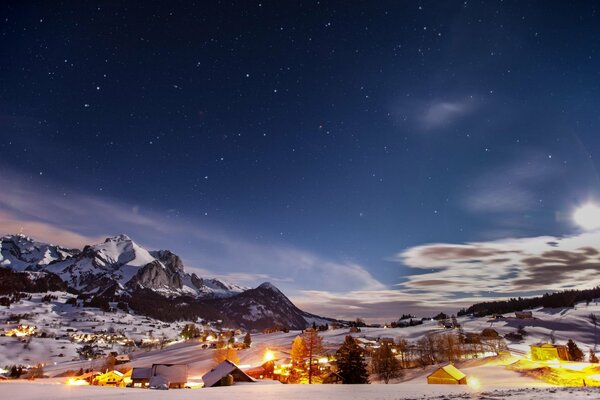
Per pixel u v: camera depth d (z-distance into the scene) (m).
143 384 70.25
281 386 39.31
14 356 189.88
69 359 190.62
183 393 31.17
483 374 60.97
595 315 178.12
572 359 84.06
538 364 72.25
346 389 33.69
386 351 83.38
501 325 173.75
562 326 165.00
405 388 34.78
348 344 60.34
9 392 31.78
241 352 141.88
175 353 159.62
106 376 77.56
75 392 32.34
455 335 133.62
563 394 16.91
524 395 17.66
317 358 91.75
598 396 15.66
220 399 25.08
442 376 49.22
